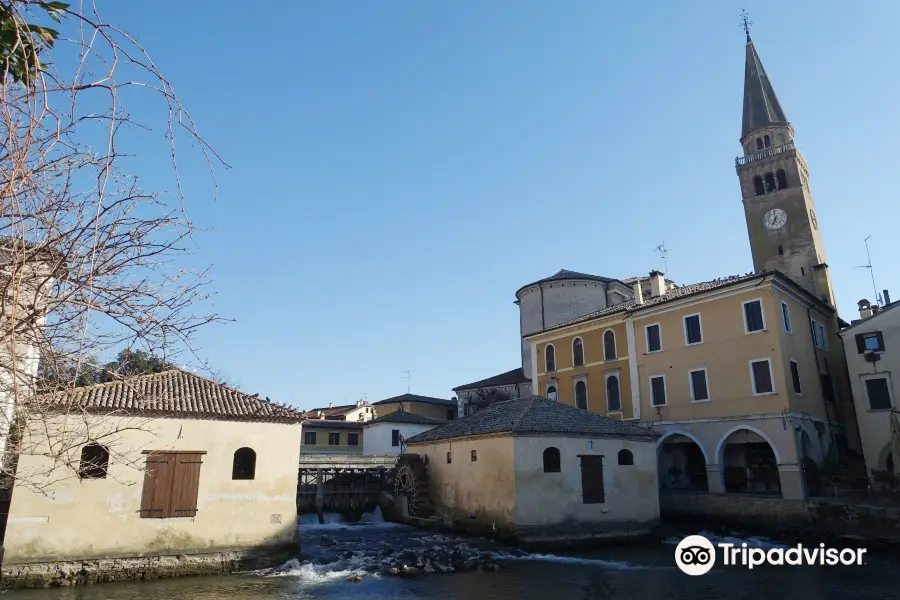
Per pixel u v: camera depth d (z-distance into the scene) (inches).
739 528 1258.6
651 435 1266.0
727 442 1352.1
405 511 1496.1
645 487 1234.6
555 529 1118.4
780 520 1196.5
